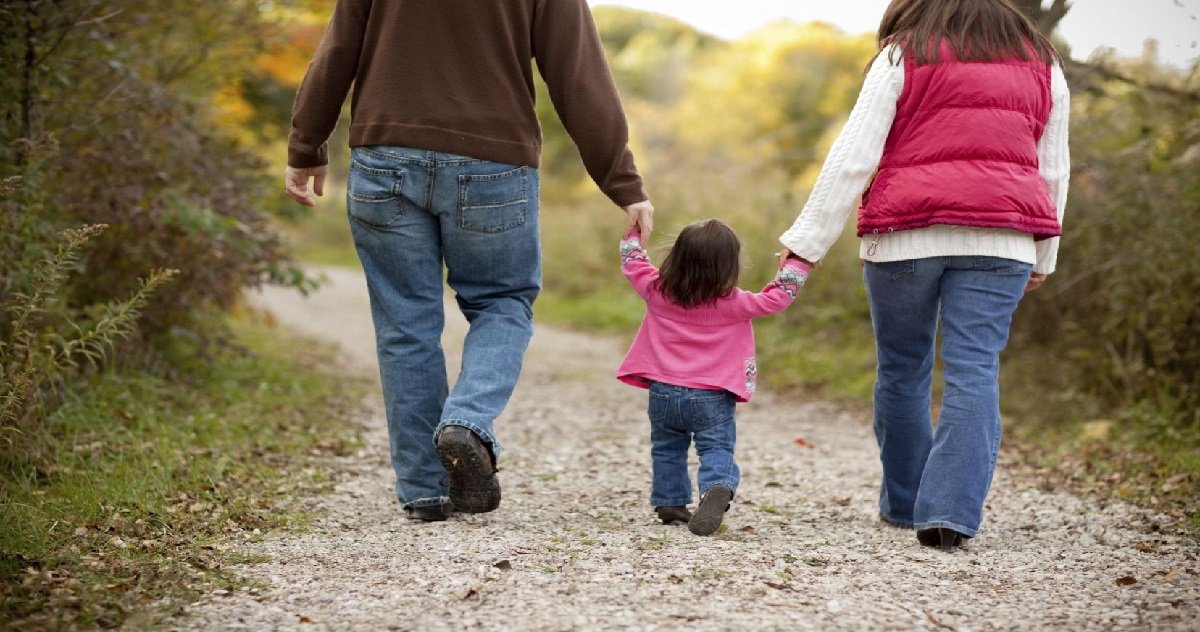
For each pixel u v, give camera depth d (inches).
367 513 176.9
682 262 166.7
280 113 515.2
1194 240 270.8
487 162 157.6
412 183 158.1
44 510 160.2
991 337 158.2
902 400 171.9
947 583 133.6
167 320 298.2
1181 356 278.7
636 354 172.9
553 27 159.5
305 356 417.1
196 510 170.4
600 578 131.4
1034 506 193.2
